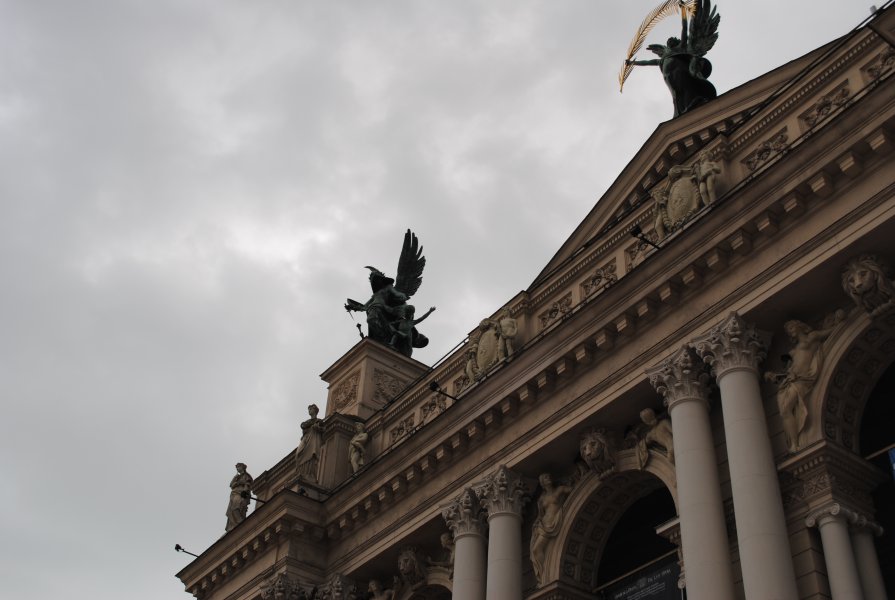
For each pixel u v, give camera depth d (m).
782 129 28.08
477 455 32.69
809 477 23.66
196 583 42.41
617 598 28.66
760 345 25.66
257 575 38.81
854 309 24.66
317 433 42.03
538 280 35.62
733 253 26.55
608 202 34.16
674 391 26.47
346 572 36.75
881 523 24.14
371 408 44.09
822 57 27.50
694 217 28.12
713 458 25.41
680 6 36.91
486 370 34.00
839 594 21.94
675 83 34.88
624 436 29.25
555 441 30.05
